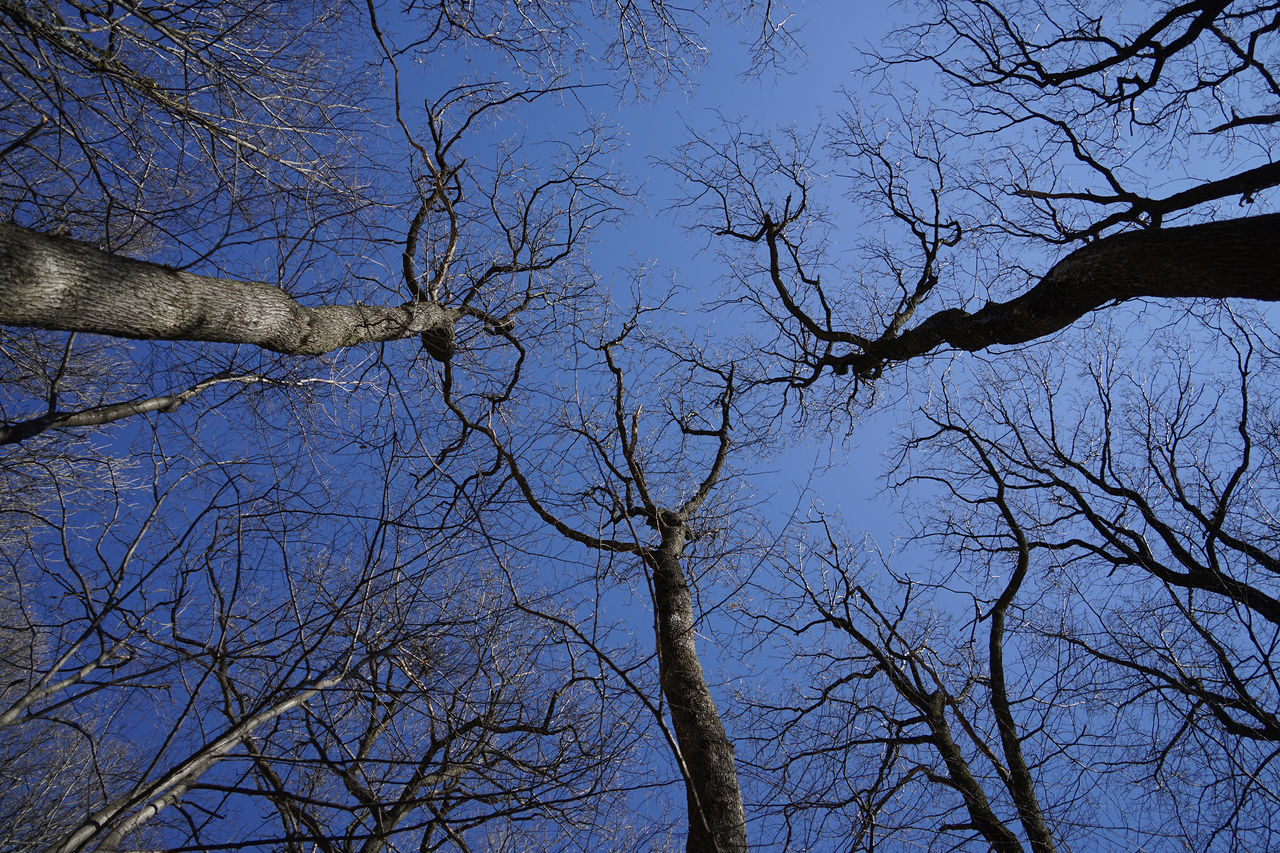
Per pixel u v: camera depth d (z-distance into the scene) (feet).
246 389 16.70
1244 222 13.12
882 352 26.43
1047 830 17.87
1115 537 23.34
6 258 11.21
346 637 12.47
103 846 8.43
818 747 18.79
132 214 16.26
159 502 12.40
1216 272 13.32
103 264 12.85
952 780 19.13
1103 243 16.28
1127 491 23.79
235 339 15.60
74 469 17.63
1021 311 18.95
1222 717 17.35
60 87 14.58
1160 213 22.17
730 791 15.80
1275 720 16.66
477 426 21.01
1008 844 17.52
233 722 11.30
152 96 15.23
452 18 18.94
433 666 13.47
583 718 14.08
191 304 14.33
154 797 8.99
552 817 11.89
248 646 11.31
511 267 24.91
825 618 22.75
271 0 16.22
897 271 29.78
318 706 13.65
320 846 10.27
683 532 22.93
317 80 17.84
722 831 14.90
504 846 15.29
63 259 12.10
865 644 21.30
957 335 22.17
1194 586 21.24
